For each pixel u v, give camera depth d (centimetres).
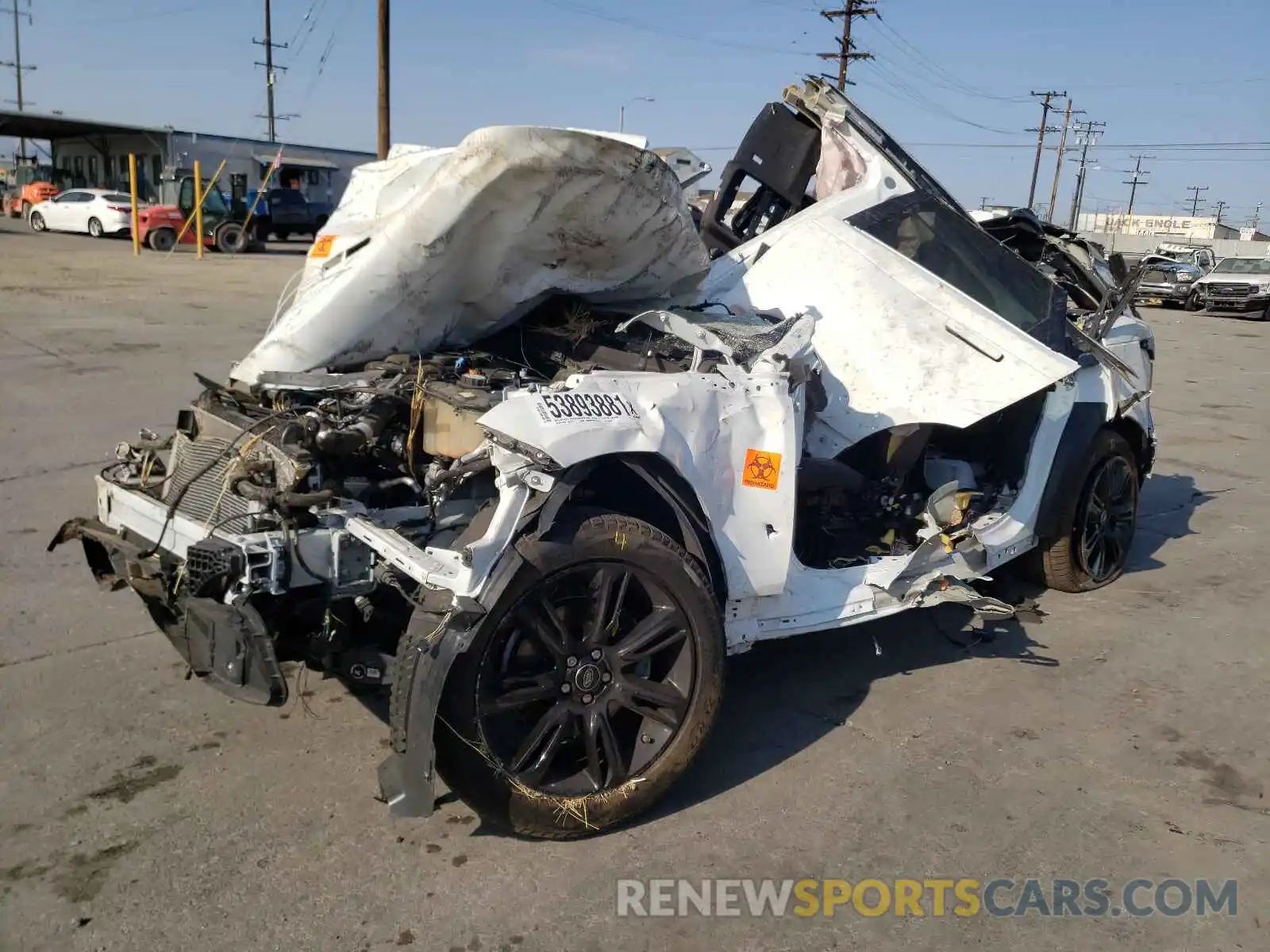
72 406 843
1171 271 2973
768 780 349
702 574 324
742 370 353
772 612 363
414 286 379
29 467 671
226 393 391
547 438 289
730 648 354
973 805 337
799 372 370
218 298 1673
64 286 1719
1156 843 319
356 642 309
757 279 498
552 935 268
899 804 336
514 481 289
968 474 506
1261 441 1001
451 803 329
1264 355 1794
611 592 305
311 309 379
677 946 266
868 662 452
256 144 3706
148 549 338
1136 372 578
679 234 410
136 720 370
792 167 569
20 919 264
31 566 511
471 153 349
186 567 288
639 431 308
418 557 287
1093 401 518
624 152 365
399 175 405
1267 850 317
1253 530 684
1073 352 505
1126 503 562
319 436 316
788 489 350
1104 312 533
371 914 273
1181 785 354
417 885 286
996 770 360
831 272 479
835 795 341
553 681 298
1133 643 481
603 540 297
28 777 330
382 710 385
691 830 318
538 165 354
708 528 332
